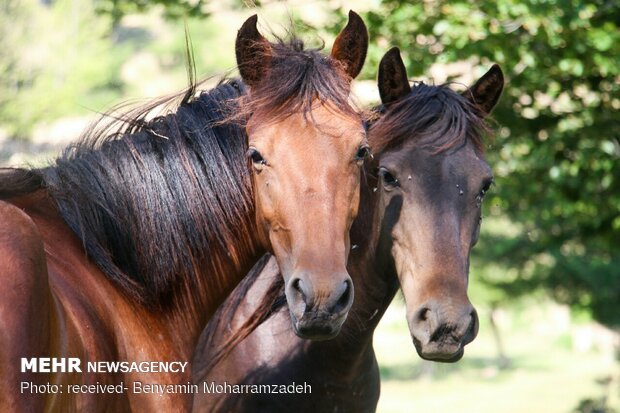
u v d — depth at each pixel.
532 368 40.38
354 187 4.53
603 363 41.62
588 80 12.14
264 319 5.66
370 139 5.60
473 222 5.45
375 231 5.57
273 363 5.70
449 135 5.50
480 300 29.12
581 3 10.66
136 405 4.50
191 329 4.98
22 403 3.41
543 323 52.00
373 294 5.69
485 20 10.75
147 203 4.79
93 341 4.11
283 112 4.50
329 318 4.21
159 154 4.87
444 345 5.08
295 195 4.36
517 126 12.26
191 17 12.09
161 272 4.82
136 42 38.06
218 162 4.92
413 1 11.12
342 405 5.76
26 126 25.62
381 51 10.74
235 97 5.00
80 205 4.65
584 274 18.47
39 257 3.60
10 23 27.98
